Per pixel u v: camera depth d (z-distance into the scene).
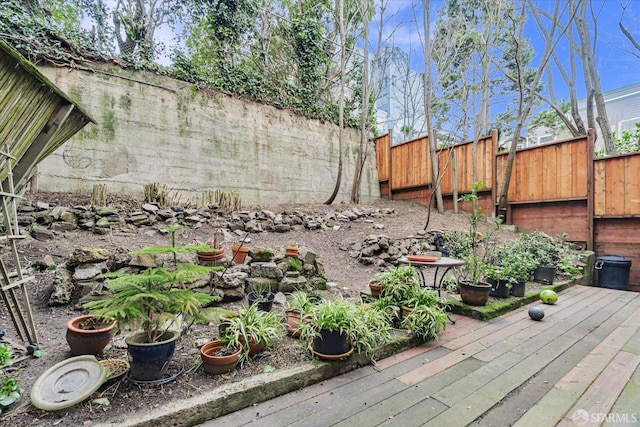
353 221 6.57
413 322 2.49
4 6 4.66
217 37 7.28
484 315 3.09
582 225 5.75
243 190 6.89
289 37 8.48
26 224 3.58
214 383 1.70
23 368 1.80
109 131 5.36
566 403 1.66
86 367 1.61
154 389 1.62
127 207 4.80
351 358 2.06
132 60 5.68
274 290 3.46
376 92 10.20
